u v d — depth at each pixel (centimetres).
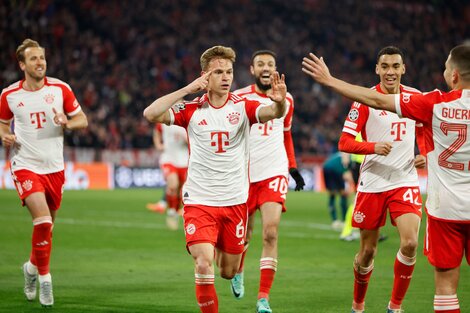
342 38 10800
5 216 4469
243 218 1717
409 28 11088
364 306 2023
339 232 3959
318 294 2230
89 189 7319
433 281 2456
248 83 9462
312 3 11188
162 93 8656
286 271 2675
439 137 1440
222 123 1678
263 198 2100
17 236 3562
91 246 3297
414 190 1881
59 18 8719
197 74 9219
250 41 10094
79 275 2544
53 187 2123
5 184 6962
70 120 2141
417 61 10400
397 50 1911
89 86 7969
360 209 1906
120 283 2389
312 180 8031
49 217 2016
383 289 2308
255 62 2214
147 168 7788
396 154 1894
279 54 10062
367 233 1900
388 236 3841
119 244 3378
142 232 3856
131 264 2803
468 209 1429
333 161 4041
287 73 9644
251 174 2130
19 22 8106
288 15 10956
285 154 2172
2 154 6988
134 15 9644
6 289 2261
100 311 1961
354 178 3519
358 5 11288
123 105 8112
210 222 1681
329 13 11112
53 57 8094
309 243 3497
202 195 1691
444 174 1448
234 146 1691
